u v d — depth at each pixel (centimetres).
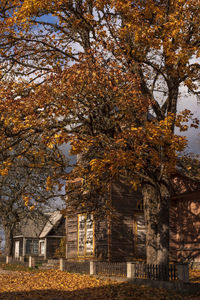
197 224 2275
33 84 1582
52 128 1464
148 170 1623
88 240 2533
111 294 1427
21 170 2478
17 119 1423
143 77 1727
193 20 1590
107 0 1591
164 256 1652
